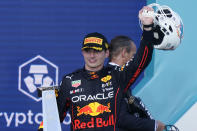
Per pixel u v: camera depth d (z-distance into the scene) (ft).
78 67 57.72
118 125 28.81
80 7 57.36
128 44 35.22
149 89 51.93
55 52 57.72
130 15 57.06
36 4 57.67
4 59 57.88
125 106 29.99
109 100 28.04
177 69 51.65
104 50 28.76
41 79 57.77
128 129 29.96
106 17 57.21
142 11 27.61
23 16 57.82
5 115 57.67
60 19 57.57
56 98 29.19
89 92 28.19
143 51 27.81
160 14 29.96
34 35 57.82
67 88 28.78
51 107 27.32
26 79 57.72
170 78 51.75
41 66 57.77
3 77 57.82
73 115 28.32
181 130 50.83
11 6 57.88
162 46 30.04
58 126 26.78
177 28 29.96
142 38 27.89
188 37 51.29
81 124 27.81
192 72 51.55
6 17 57.88
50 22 57.67
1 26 57.93
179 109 51.60
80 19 57.41
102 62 28.91
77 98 28.22
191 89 51.55
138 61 28.09
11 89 57.82
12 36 57.88
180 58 51.57
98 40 28.55
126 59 35.27
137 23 57.06
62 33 57.67
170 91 51.85
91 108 27.81
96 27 57.41
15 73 57.88
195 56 51.44
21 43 57.88
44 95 27.96
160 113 51.83
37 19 57.67
